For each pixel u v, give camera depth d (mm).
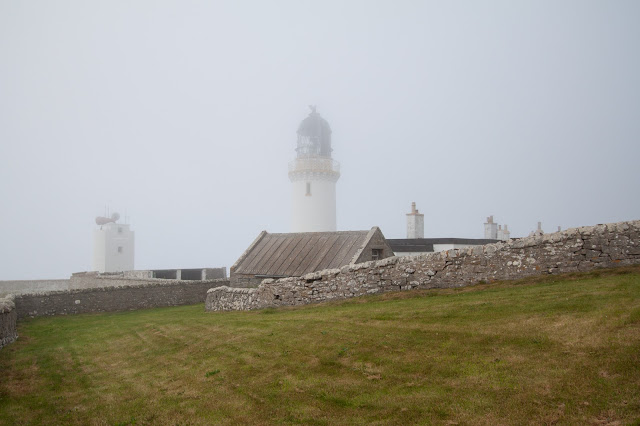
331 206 61281
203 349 15273
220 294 25625
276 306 22156
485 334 11477
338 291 20625
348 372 11062
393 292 19234
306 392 10391
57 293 28609
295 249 30984
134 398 11781
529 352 10016
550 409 7902
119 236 82438
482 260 18125
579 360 9164
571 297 12969
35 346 18938
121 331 21047
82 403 11805
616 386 8078
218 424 9594
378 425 8492
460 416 8250
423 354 11117
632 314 10453
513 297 14383
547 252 17250
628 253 16250
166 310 29547
